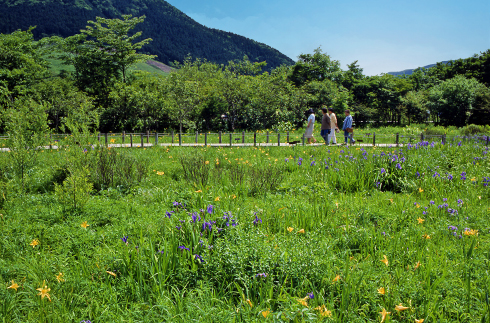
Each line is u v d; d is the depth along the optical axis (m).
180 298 3.12
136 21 44.50
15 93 30.95
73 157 7.57
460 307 3.06
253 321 2.71
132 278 3.39
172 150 13.79
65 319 2.81
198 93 32.34
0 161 8.30
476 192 7.14
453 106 41.19
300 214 5.26
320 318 2.70
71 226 4.89
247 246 3.84
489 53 56.12
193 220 4.28
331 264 3.75
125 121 30.91
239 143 17.81
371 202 6.52
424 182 7.76
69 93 30.77
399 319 2.99
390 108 49.72
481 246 4.40
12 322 2.84
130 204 6.04
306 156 11.88
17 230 4.66
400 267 3.79
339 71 45.97
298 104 32.66
